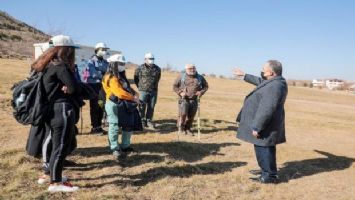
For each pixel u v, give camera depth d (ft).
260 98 22.50
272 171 23.53
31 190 19.22
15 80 75.10
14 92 18.60
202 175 24.06
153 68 36.63
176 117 46.06
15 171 21.70
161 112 50.75
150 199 19.67
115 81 24.94
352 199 22.24
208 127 40.73
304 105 96.37
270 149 23.15
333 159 30.96
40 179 20.11
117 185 20.84
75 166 23.48
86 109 47.03
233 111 61.16
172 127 39.14
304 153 32.19
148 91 36.63
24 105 18.08
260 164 23.59
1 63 124.06
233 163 27.20
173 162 25.80
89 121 38.68
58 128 18.15
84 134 31.91
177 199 20.07
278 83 21.84
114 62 25.22
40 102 17.81
